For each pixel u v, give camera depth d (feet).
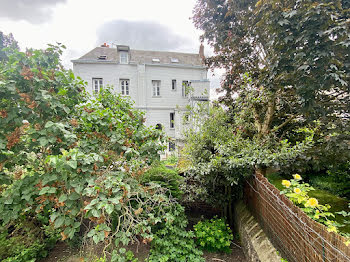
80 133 9.00
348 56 7.13
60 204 6.47
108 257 9.34
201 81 35.29
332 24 6.83
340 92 9.16
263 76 10.57
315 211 5.57
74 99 9.23
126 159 8.96
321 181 10.39
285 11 7.82
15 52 7.32
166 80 41.06
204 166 9.80
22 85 7.27
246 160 8.64
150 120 40.63
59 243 10.62
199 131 12.19
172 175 11.53
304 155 8.00
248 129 12.90
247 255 9.02
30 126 7.50
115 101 11.62
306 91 7.62
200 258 8.96
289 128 12.46
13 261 8.20
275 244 7.12
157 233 9.71
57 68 8.80
